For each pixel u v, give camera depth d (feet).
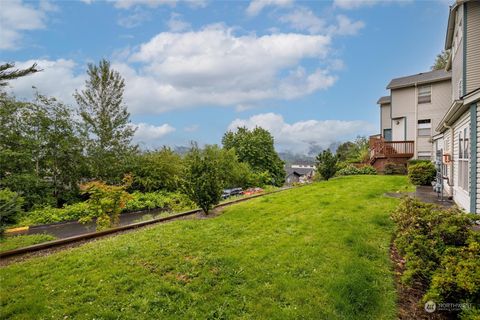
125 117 63.05
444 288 9.72
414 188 36.47
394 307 10.82
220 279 12.89
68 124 52.01
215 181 26.73
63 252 16.71
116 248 16.55
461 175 26.16
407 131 64.28
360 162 80.89
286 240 17.43
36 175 46.91
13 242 21.25
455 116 26.86
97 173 55.67
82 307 10.61
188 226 21.49
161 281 12.56
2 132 44.06
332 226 19.65
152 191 58.90
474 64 31.68
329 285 12.01
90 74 59.52
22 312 10.36
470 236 12.21
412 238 13.39
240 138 101.50
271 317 10.21
